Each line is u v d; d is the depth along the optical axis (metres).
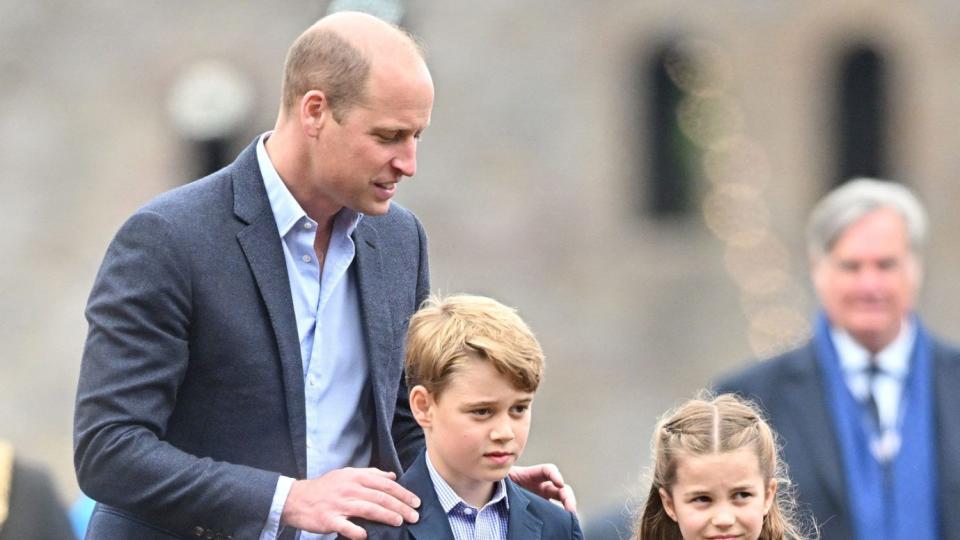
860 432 25.00
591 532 24.23
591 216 75.94
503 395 16.50
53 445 74.94
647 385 75.44
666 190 76.12
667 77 76.00
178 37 76.19
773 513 17.80
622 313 75.75
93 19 76.56
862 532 24.67
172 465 16.47
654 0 75.19
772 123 75.31
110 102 76.56
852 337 25.31
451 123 75.94
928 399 25.11
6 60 76.56
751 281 75.06
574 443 75.44
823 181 75.31
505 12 75.69
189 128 76.38
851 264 25.31
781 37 74.94
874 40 74.75
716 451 17.22
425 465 17.09
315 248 17.64
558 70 75.94
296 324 17.36
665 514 17.88
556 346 75.75
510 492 17.30
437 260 75.88
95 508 17.77
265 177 17.44
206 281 16.98
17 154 76.62
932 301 74.25
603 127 75.94
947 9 74.00
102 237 76.56
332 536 17.72
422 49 17.50
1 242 76.38
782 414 25.19
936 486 24.78
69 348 75.88
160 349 16.75
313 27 17.19
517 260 76.00
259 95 76.38
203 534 16.59
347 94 16.77
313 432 17.48
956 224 74.25
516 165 75.94
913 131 74.62
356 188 17.00
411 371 17.03
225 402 17.14
